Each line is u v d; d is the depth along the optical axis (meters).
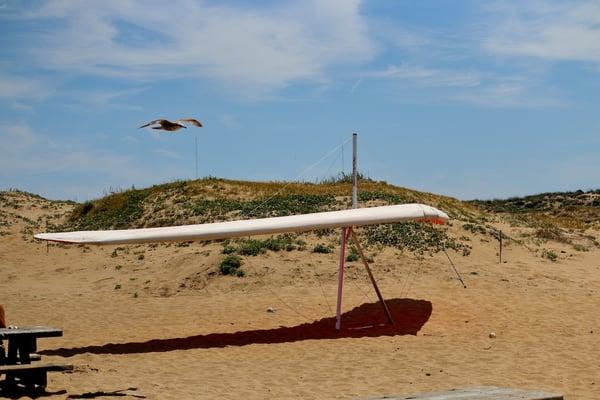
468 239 24.17
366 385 10.29
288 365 11.77
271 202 28.91
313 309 16.72
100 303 18.53
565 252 24.81
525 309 16.38
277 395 9.71
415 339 13.80
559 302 17.12
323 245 22.38
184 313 16.78
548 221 34.94
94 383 10.42
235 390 10.00
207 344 13.63
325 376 10.92
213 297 18.45
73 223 32.47
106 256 25.38
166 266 21.84
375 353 12.62
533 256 23.48
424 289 18.39
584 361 11.83
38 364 9.81
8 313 17.58
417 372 11.12
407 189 32.81
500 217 32.81
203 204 29.56
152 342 13.91
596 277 20.86
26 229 31.50
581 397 9.59
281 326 15.23
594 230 32.53
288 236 23.94
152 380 10.68
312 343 13.56
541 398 6.11
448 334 14.23
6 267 25.14
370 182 33.41
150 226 28.61
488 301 17.16
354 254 21.47
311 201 28.61
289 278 19.55
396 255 21.64
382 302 15.29
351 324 15.31
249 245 22.00
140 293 19.52
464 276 19.81
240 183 32.72
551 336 13.89
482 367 11.45
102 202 33.50
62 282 22.41
